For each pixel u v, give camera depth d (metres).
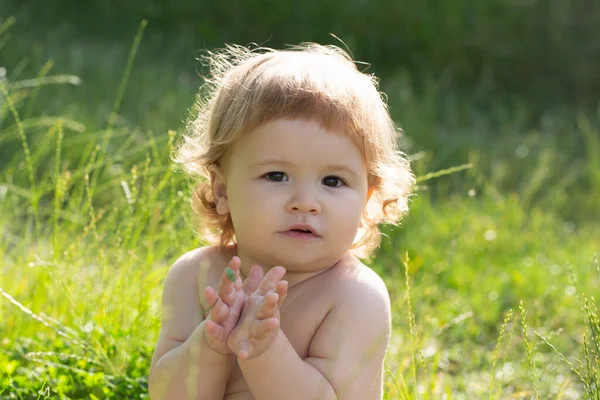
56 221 5.66
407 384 5.16
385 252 8.17
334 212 3.71
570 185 10.93
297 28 14.91
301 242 3.69
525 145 11.99
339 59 4.23
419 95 13.85
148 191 5.65
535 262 8.08
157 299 5.39
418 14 14.98
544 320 6.91
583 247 8.81
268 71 3.88
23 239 6.59
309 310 3.76
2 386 4.61
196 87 12.49
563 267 7.93
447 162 11.24
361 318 3.72
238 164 3.81
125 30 14.71
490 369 5.90
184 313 3.94
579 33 15.07
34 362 5.07
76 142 8.94
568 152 12.09
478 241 8.56
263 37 14.91
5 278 6.01
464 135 12.41
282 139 3.70
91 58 12.93
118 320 5.29
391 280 7.26
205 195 4.25
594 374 3.95
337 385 3.62
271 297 3.34
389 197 4.27
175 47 14.21
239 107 3.83
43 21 14.43
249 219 3.75
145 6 15.04
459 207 9.24
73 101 10.80
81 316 5.19
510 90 14.72
